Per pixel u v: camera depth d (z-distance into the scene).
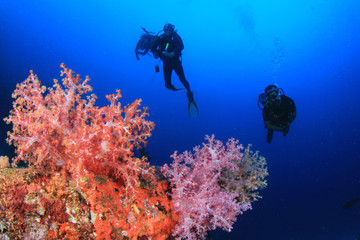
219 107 47.09
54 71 37.91
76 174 1.75
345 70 46.41
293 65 51.72
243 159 2.86
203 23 61.81
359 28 47.28
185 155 2.43
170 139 30.97
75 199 1.80
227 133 37.47
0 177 1.73
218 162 2.39
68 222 1.73
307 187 22.22
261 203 18.52
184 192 2.21
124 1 57.94
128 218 1.93
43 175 1.87
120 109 1.95
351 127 35.78
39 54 40.94
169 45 6.93
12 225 1.55
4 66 30.33
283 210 17.45
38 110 1.91
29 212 1.63
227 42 61.66
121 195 1.97
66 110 1.97
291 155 31.34
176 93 50.16
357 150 29.11
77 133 1.86
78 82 2.04
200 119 41.09
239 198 2.78
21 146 1.87
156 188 2.22
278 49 50.66
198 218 2.28
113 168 2.03
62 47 51.25
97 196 1.86
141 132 2.12
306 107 43.28
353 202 10.34
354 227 13.47
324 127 38.00
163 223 2.08
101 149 1.88
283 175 25.94
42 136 1.88
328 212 16.39
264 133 38.53
